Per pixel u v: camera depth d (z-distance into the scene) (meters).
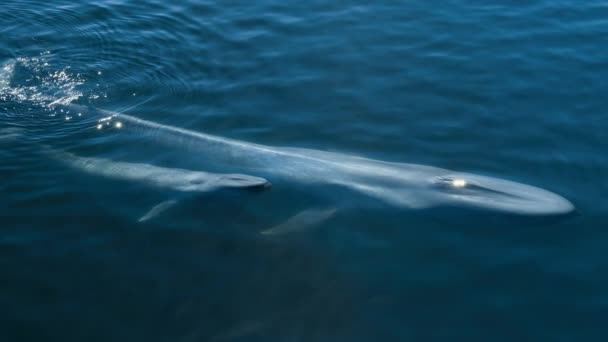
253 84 21.50
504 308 12.87
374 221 15.54
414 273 13.80
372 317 12.65
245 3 27.47
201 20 25.98
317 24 25.50
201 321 12.49
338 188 16.67
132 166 17.31
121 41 24.53
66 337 12.05
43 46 24.25
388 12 26.42
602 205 15.62
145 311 12.69
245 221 15.43
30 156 17.53
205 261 14.05
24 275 13.46
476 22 25.45
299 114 19.81
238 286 13.38
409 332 12.33
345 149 18.25
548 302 13.01
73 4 27.23
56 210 15.48
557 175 16.84
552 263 13.97
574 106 19.91
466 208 15.54
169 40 24.55
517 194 15.66
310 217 15.65
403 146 18.27
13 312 12.55
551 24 25.23
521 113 19.58
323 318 12.62
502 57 22.88
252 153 17.75
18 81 21.83
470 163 17.45
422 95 20.67
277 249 14.49
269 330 12.32
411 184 16.56
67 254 14.09
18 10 26.64
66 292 13.09
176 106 20.42
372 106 20.12
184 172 17.20
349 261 14.18
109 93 21.27
